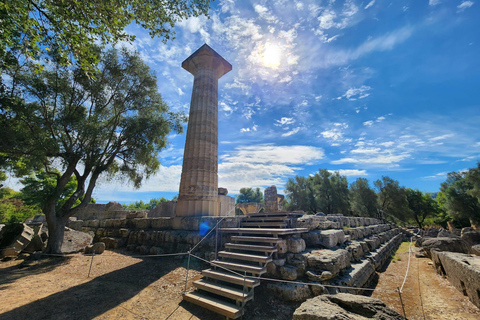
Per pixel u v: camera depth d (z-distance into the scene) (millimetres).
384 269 8367
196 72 12227
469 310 4086
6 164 8773
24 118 8609
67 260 8562
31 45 5656
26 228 11008
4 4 4793
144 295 5078
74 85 10531
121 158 12367
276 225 7086
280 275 5094
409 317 4164
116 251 10094
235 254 5699
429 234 21047
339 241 7160
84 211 19688
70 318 4047
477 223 26984
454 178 30328
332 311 2678
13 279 6395
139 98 12453
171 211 15828
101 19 5828
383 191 34625
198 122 10898
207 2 7133
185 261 7305
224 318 4102
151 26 6973
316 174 37375
